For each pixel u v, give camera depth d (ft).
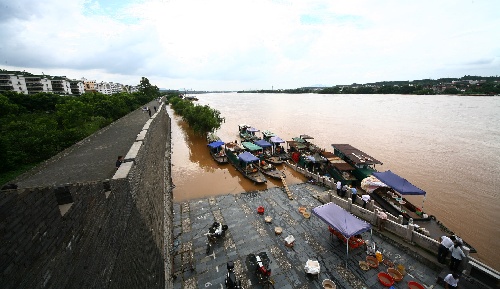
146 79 428.15
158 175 70.64
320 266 50.62
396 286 45.32
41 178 51.37
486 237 67.41
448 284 43.16
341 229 51.16
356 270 49.47
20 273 13.12
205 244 57.67
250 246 56.90
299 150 122.83
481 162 124.36
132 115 169.68
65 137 92.38
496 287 41.45
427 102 479.82
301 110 384.06
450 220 75.31
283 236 60.64
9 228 12.96
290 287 45.62
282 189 88.79
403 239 56.65
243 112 370.73
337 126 230.89
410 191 66.28
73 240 18.57
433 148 150.71
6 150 70.03
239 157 108.17
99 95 201.46
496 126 218.18
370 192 75.10
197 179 106.11
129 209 34.14
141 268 33.30
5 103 121.19
